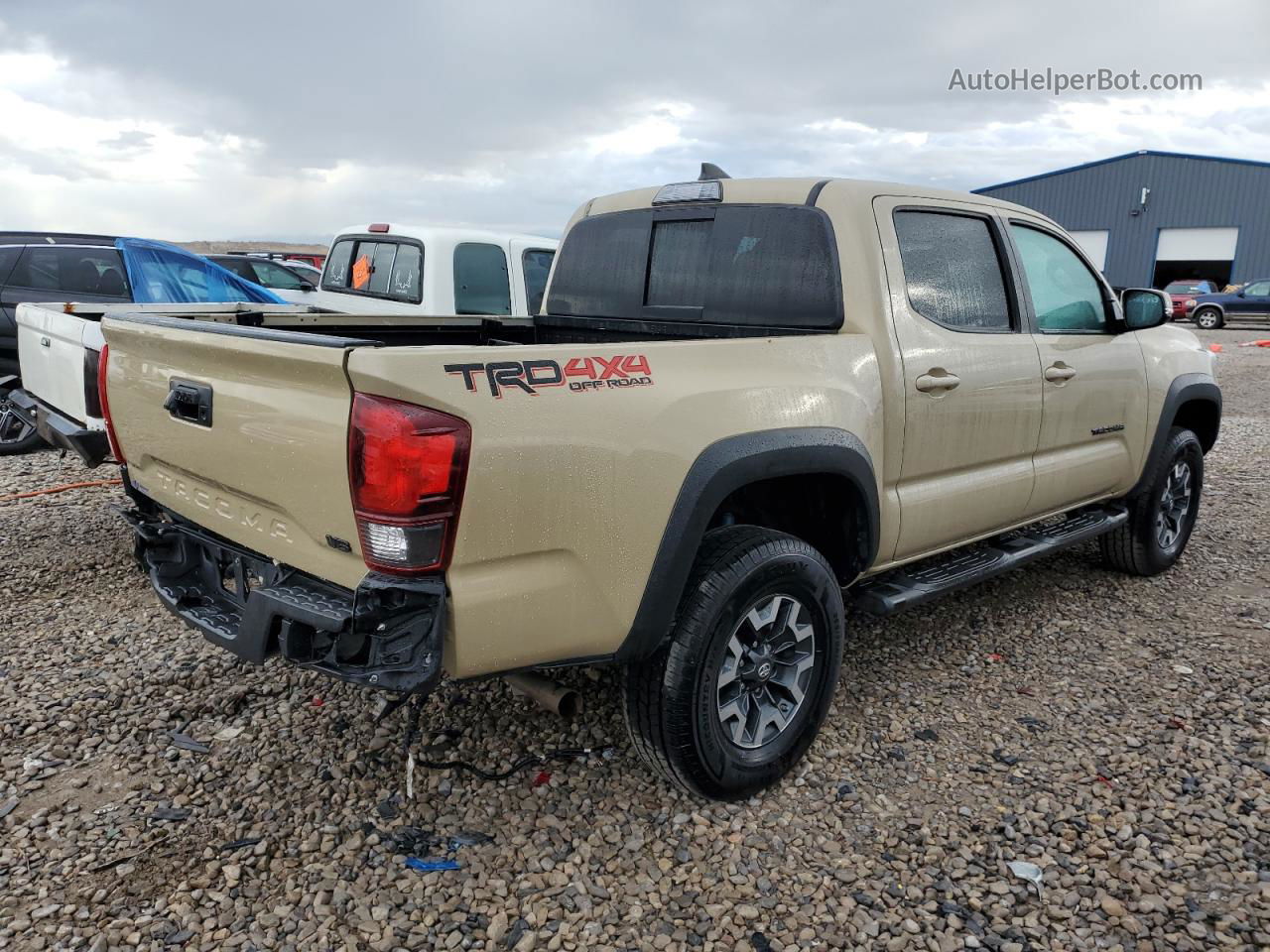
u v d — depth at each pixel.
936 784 2.97
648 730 2.65
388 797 2.85
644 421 2.46
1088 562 5.23
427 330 4.28
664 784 2.95
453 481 2.13
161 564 3.08
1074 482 4.18
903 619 4.35
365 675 2.20
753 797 2.89
